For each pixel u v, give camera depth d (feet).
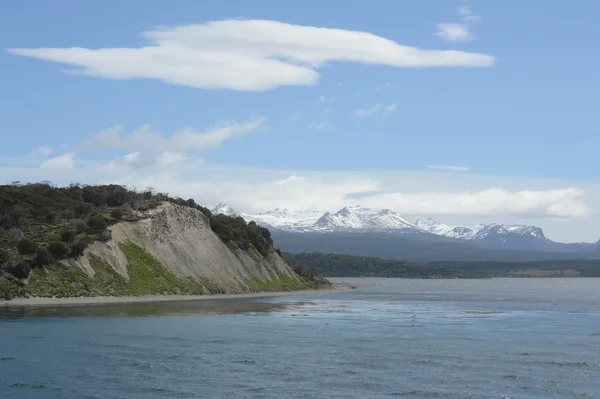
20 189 484.33
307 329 246.88
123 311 298.97
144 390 134.00
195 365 161.17
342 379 146.92
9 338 198.80
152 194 549.13
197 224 513.86
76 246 372.58
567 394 135.44
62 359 165.68
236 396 130.41
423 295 602.85
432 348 196.65
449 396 132.16
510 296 595.47
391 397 130.93
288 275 643.45
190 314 301.02
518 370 160.04
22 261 337.93
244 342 203.62
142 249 429.38
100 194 520.42
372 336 226.38
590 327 268.00
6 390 131.95
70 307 307.99
